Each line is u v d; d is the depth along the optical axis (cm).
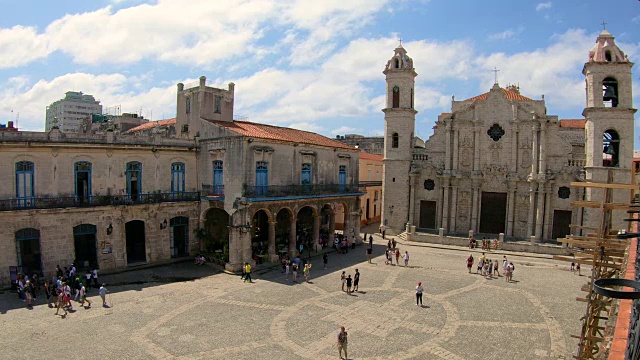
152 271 3459
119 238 3447
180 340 2145
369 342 2173
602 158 4156
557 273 3612
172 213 3762
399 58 5284
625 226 4081
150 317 2438
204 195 3844
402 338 2227
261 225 4506
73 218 3195
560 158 4650
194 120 3997
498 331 2331
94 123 6250
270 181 3753
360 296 2900
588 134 4222
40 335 2156
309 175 4209
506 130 4856
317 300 2803
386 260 3959
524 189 4809
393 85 5288
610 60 4169
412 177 5241
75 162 3247
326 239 4600
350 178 4756
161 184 3716
